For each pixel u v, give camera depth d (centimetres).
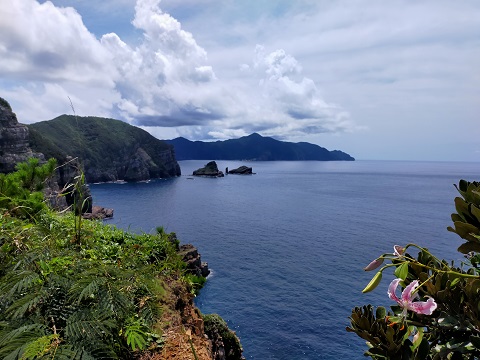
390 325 196
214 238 6594
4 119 9144
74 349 265
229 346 812
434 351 201
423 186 19725
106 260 515
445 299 197
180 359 388
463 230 200
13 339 256
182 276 646
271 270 4644
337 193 15550
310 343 2834
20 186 745
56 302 312
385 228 7650
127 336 361
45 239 456
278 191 16138
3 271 361
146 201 12119
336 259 5166
